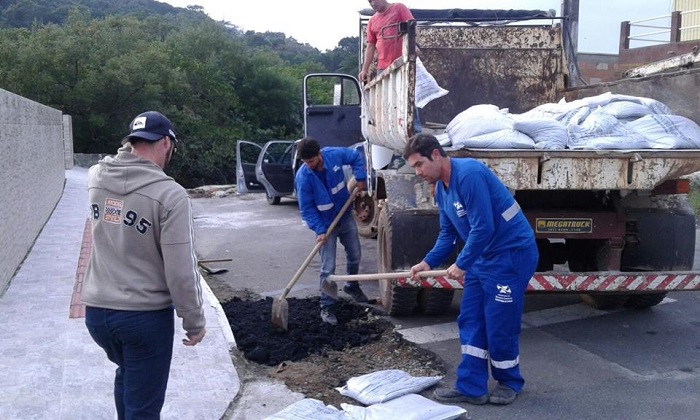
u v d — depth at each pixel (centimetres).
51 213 1119
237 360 484
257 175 1491
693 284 515
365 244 980
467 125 511
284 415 383
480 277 416
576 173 491
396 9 691
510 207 409
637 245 581
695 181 1277
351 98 1116
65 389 411
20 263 739
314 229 580
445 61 742
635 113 544
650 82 606
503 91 752
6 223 655
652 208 582
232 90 3148
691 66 661
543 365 491
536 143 508
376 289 712
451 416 390
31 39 2383
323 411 390
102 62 2444
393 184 570
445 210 427
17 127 758
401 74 524
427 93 555
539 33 759
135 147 299
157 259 295
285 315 553
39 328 517
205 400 412
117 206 291
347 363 498
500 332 416
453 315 610
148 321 293
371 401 413
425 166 404
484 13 774
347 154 592
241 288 739
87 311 299
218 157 2831
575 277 507
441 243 448
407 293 565
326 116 1072
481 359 424
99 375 431
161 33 3431
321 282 582
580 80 760
